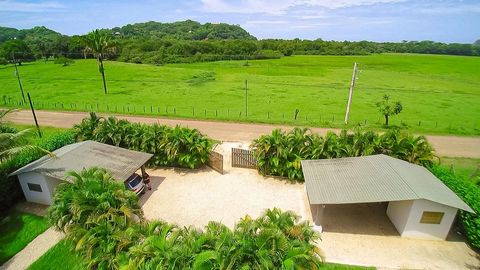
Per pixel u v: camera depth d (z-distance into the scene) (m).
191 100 58.41
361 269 15.98
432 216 17.45
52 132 38.12
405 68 123.94
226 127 40.22
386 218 20.33
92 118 29.58
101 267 13.03
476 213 16.84
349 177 19.61
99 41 61.84
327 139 24.61
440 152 32.62
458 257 16.86
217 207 21.84
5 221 20.20
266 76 94.69
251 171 27.17
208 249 12.53
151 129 27.95
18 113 47.16
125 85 74.69
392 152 24.20
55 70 100.88
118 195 16.20
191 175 26.45
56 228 16.22
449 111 52.06
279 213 14.41
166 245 12.84
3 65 114.75
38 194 21.78
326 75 99.25
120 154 24.08
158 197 23.08
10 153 19.88
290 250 11.83
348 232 18.94
